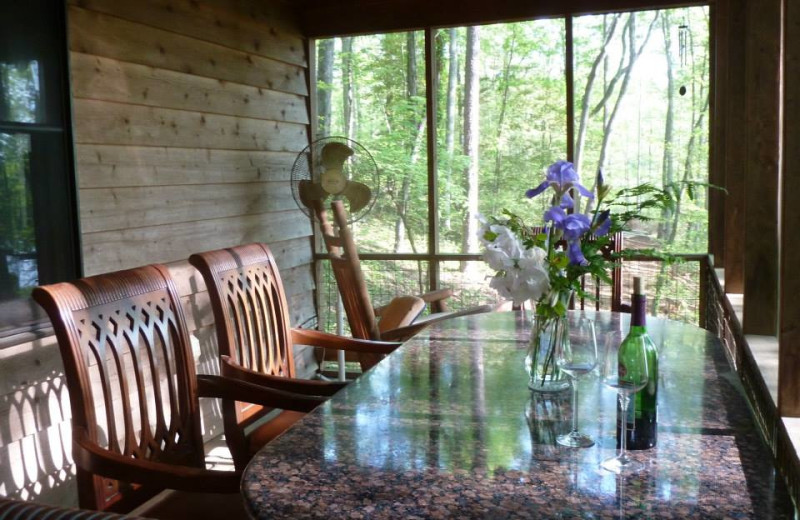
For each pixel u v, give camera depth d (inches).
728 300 130.8
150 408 134.8
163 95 140.3
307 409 85.7
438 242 187.2
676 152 183.0
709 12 163.5
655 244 182.1
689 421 65.1
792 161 75.0
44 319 112.9
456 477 54.4
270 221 177.2
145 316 85.3
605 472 54.7
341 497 51.4
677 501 49.6
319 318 199.6
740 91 132.6
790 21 75.8
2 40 105.5
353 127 213.6
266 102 174.7
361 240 209.6
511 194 201.2
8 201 106.8
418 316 150.7
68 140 116.5
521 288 68.9
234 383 88.7
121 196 130.0
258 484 53.9
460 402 72.4
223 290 101.4
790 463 69.8
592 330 62.4
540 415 68.2
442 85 204.5
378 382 79.7
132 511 77.1
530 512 48.6
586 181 189.6
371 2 183.0
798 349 76.0
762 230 105.9
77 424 73.6
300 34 188.4
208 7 152.9
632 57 184.9
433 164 183.0
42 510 41.8
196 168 150.3
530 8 171.2
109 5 126.6
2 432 105.2
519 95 198.5
